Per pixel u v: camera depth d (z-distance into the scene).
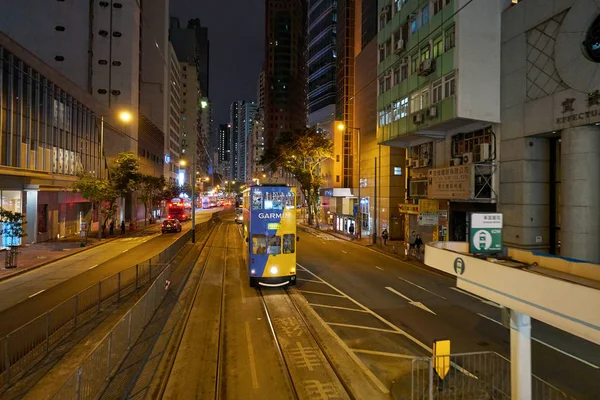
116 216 52.69
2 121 26.23
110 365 8.81
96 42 57.09
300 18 150.50
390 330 12.81
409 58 27.83
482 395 8.13
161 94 79.12
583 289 4.51
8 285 17.98
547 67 19.14
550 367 10.06
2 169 25.62
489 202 22.56
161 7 79.31
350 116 58.12
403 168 40.22
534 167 20.48
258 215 18.62
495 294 6.08
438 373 8.29
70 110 37.03
